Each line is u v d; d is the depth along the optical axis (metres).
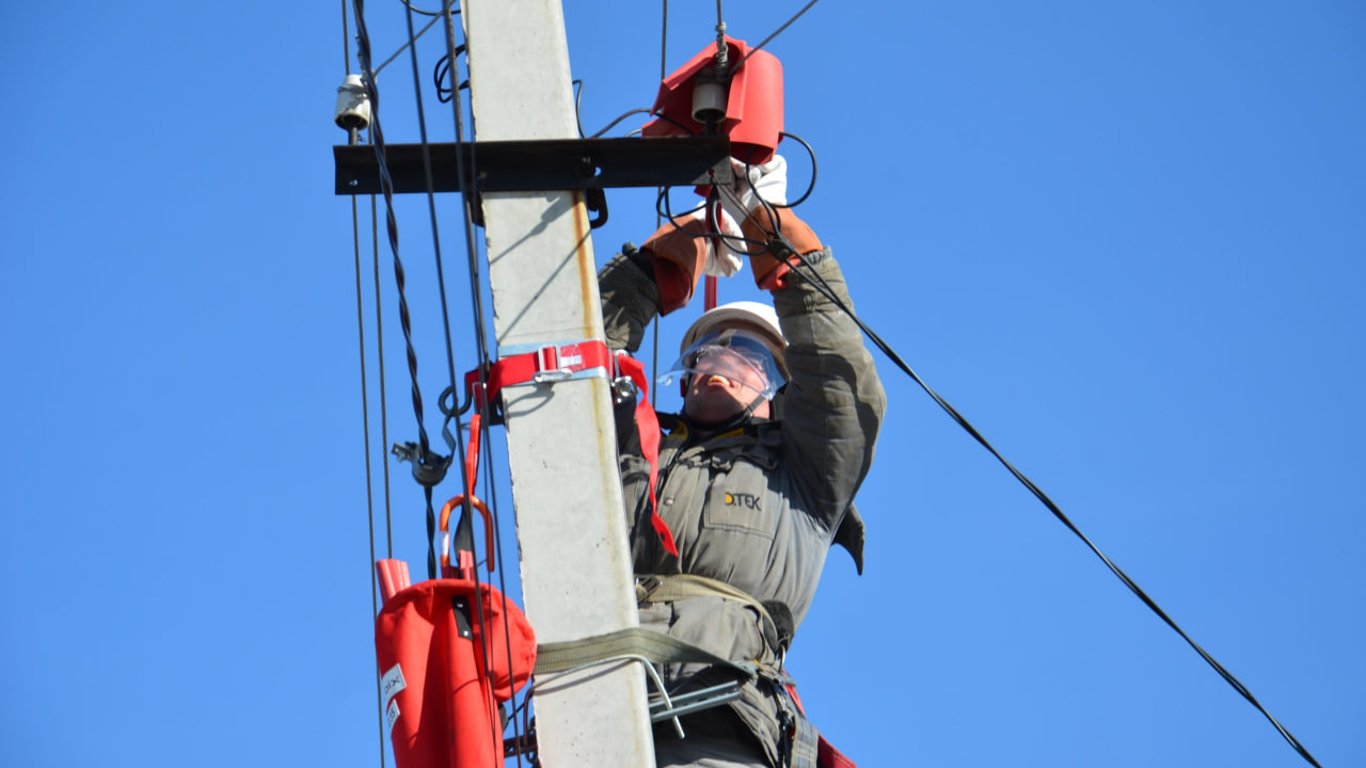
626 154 6.93
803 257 7.67
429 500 6.70
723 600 7.29
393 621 6.28
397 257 6.75
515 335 6.61
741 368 8.21
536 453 6.48
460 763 6.00
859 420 7.75
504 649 6.18
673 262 8.57
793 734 7.09
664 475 7.73
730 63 7.51
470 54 6.95
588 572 6.38
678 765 6.87
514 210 6.76
